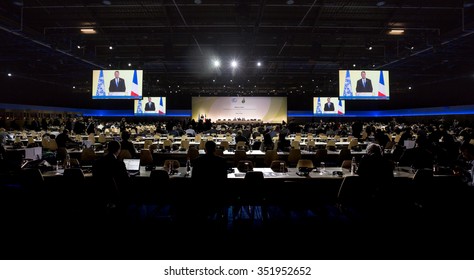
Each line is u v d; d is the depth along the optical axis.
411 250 3.67
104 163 3.94
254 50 14.99
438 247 3.74
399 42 13.18
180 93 31.03
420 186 4.24
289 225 4.43
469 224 4.19
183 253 3.58
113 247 3.72
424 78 22.47
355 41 13.07
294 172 4.85
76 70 19.17
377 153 4.01
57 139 8.45
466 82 19.25
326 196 5.06
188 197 4.29
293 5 8.94
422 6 8.98
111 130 16.25
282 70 20.53
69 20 10.70
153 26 11.05
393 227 4.12
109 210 4.16
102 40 13.27
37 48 13.40
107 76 11.30
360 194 4.01
